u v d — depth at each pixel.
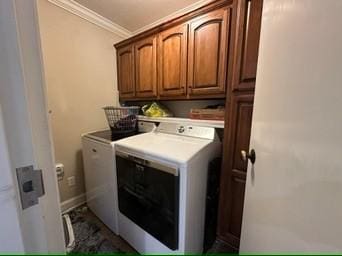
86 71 2.04
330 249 0.39
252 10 1.14
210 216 1.49
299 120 0.52
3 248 0.33
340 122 0.37
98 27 2.08
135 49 2.06
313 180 0.45
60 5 1.74
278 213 0.62
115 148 1.48
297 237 0.50
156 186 1.23
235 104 1.29
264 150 0.78
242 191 1.32
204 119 1.63
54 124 1.83
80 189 2.11
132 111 2.04
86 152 1.85
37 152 0.37
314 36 0.47
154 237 1.29
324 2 0.43
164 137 1.65
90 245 1.52
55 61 1.77
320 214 0.42
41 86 0.37
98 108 2.20
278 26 0.70
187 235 1.18
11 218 0.33
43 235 0.40
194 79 1.61
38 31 0.36
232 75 1.28
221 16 1.39
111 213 1.63
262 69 0.87
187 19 1.59
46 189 0.40
